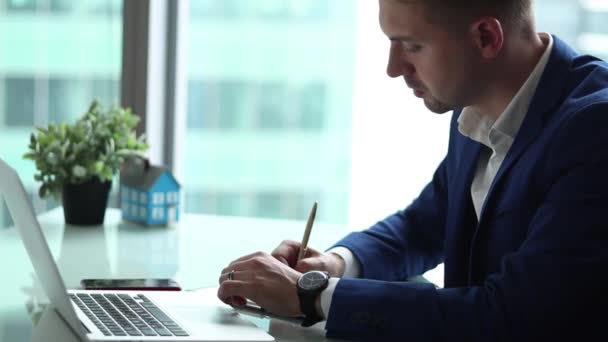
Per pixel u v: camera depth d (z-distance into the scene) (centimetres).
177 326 143
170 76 317
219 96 536
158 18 308
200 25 530
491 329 142
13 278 180
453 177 181
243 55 535
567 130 149
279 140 544
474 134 170
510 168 158
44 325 149
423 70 155
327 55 545
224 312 153
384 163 481
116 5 311
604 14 510
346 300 147
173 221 231
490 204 160
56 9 312
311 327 153
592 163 144
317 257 176
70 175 222
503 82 159
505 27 155
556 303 139
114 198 306
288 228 229
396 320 145
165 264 192
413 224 194
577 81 158
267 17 536
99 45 313
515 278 143
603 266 139
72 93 316
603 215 141
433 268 196
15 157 316
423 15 151
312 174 574
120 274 184
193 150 531
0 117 315
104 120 228
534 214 154
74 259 194
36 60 315
